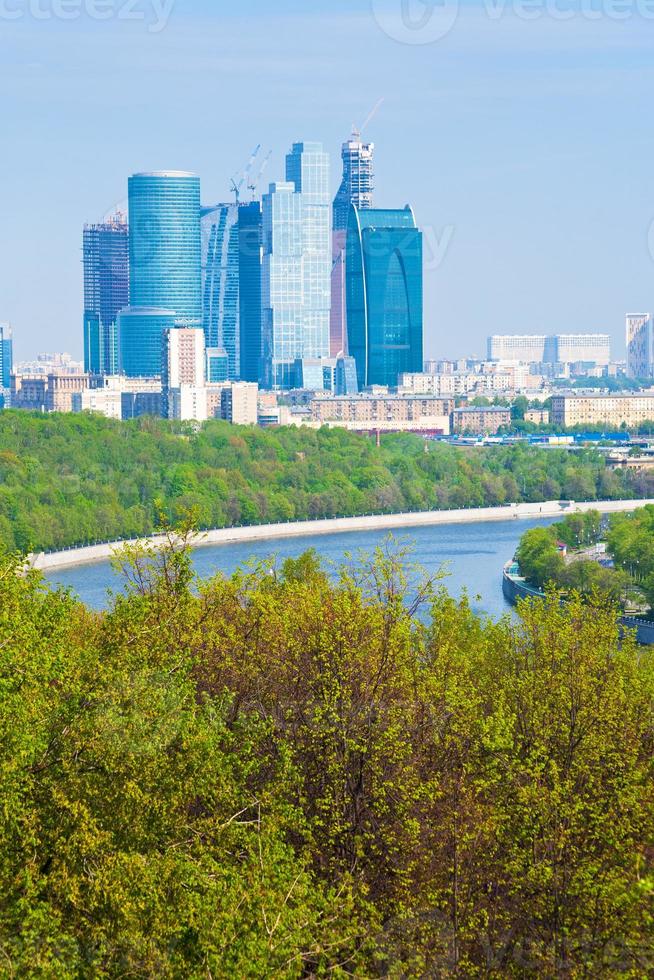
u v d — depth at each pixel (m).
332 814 136.62
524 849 129.12
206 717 134.00
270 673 155.25
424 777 141.25
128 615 140.50
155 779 120.56
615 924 119.38
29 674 116.94
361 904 120.88
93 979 105.25
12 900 108.44
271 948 105.94
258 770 141.25
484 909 122.56
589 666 161.25
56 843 109.88
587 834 135.50
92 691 122.31
